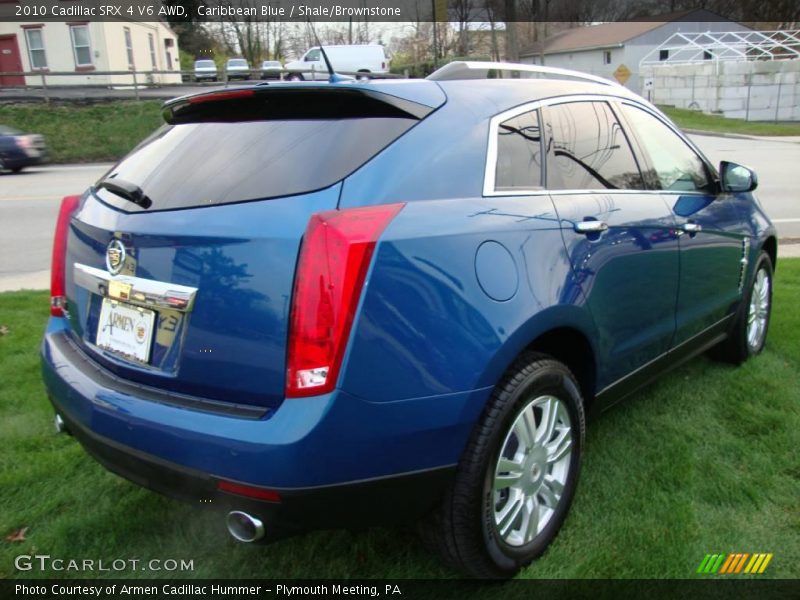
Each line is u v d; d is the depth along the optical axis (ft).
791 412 12.17
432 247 7.09
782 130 88.33
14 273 24.62
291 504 6.59
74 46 100.48
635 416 12.16
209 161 7.92
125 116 75.66
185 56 152.97
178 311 7.20
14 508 9.75
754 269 13.92
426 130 7.83
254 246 6.79
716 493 9.78
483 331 7.29
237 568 8.58
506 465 7.92
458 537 7.59
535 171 8.89
